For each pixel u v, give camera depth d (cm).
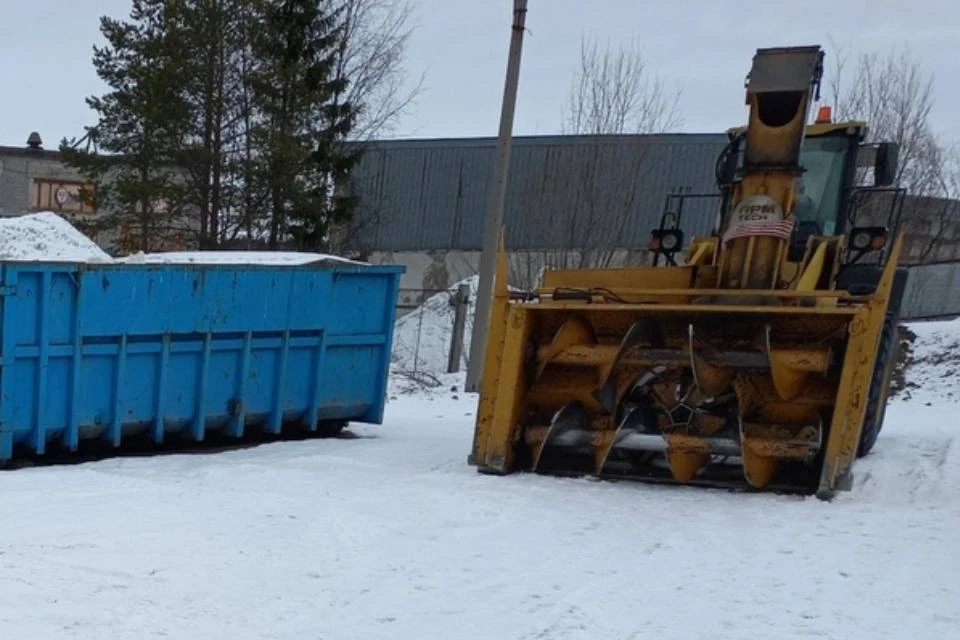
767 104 798
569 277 853
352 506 690
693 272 822
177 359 948
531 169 2606
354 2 2758
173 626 446
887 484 779
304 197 2520
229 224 2592
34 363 855
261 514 656
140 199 2577
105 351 895
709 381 764
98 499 687
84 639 421
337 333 1072
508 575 550
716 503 728
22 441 862
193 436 966
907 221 2778
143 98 2583
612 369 784
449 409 1423
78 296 869
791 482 789
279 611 477
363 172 3016
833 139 920
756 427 764
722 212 911
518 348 814
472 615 484
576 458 854
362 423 1189
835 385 761
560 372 830
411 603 498
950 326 2253
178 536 592
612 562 580
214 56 2569
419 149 2975
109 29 2638
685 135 2489
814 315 756
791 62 789
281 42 2605
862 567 574
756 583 544
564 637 456
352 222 2775
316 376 1056
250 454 939
